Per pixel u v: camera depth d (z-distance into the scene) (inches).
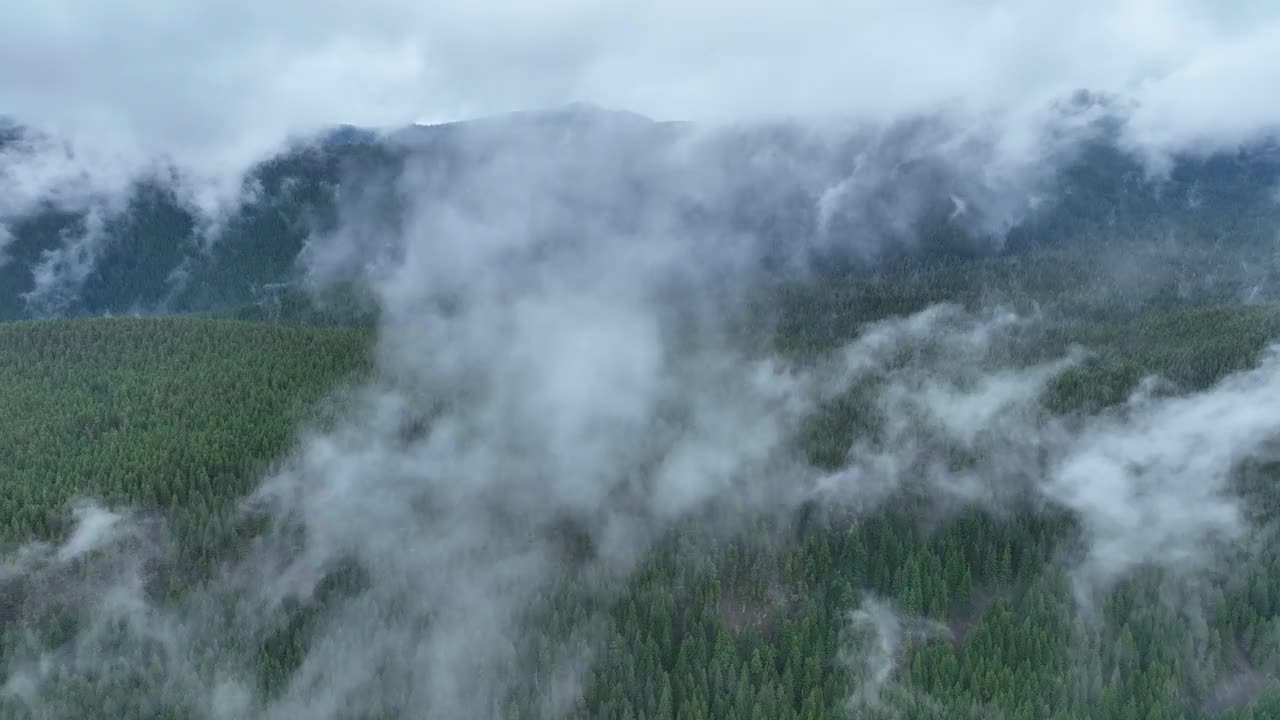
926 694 4397.1
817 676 4571.9
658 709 4458.7
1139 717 4106.8
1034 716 4143.7
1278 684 4200.3
